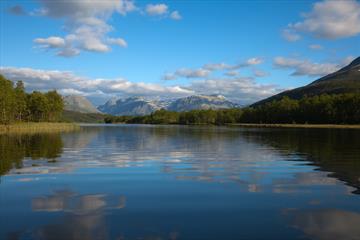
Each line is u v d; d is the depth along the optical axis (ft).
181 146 164.66
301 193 60.13
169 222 44.24
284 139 219.41
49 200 55.11
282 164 97.50
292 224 43.60
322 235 40.04
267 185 67.10
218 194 59.47
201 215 47.24
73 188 64.18
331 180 72.33
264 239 38.81
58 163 98.84
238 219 45.47
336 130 399.24
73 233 40.29
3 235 39.58
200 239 38.65
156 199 55.83
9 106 367.04
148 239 38.58
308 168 89.76
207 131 379.55
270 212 48.62
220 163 100.53
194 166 93.76
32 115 529.45
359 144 172.76
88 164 97.45
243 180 72.43
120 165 95.55
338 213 48.11
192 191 61.82
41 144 168.14
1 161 102.83
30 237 39.06
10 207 50.90
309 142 189.47
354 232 41.04
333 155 120.67
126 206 51.72
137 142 193.98
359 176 77.10
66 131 353.72
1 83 363.76
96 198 56.54
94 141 200.34
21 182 69.67
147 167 92.02
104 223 43.80
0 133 277.03
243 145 169.99
